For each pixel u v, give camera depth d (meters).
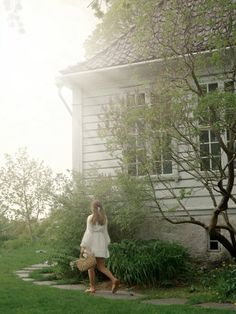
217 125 8.52
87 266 9.20
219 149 10.79
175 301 8.44
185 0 9.30
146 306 7.53
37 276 11.41
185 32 9.32
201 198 12.05
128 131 9.51
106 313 6.96
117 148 9.78
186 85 9.37
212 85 11.11
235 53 9.47
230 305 7.94
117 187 11.37
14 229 27.92
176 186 12.30
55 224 11.63
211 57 9.23
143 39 9.65
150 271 9.93
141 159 9.59
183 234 12.10
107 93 13.53
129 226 11.39
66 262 10.95
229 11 8.91
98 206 9.52
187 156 10.38
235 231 10.18
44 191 12.24
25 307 7.32
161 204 12.28
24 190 28.09
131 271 9.91
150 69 11.62
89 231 9.37
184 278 10.21
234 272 9.30
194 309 7.31
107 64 13.08
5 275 11.50
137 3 9.27
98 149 13.45
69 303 7.60
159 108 9.09
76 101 13.93
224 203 9.70
